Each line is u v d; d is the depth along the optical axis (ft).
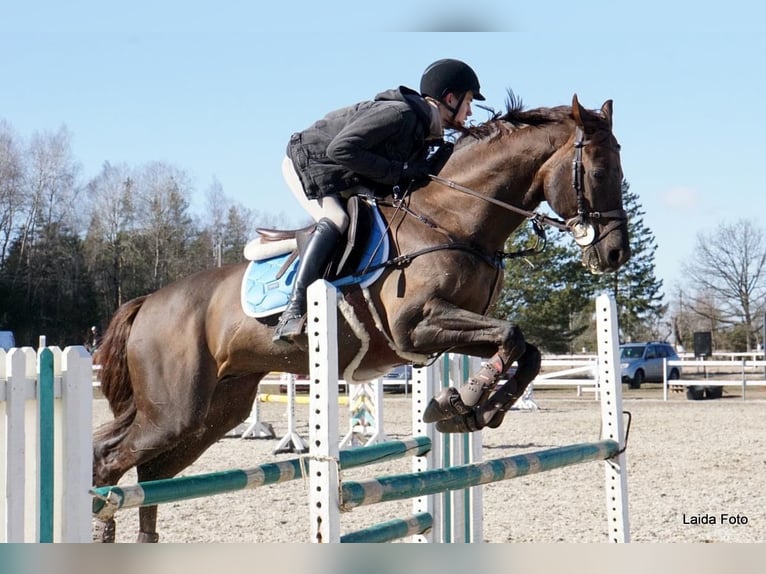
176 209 179.63
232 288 18.72
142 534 18.58
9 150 162.40
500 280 17.44
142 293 174.81
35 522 12.05
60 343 162.91
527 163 17.21
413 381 19.49
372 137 16.63
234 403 19.76
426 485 14.20
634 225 148.56
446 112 17.92
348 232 17.13
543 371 129.49
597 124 16.79
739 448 42.29
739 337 175.42
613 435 17.92
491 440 45.91
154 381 18.83
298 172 17.83
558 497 29.94
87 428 12.48
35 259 162.61
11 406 11.82
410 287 16.47
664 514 26.63
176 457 19.75
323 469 12.31
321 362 12.43
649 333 178.70
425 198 17.20
